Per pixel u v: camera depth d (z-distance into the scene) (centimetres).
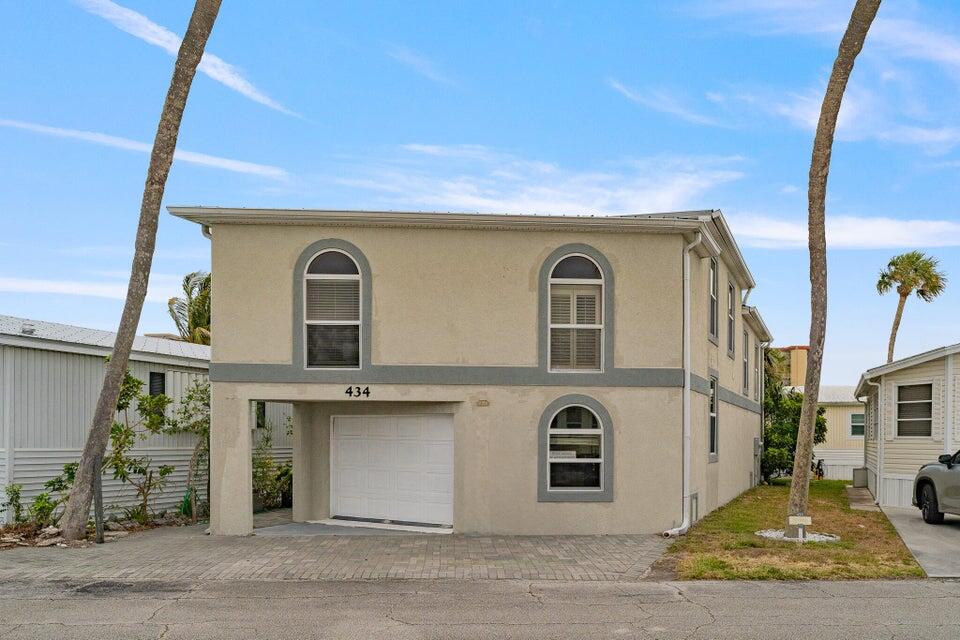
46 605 870
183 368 1764
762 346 2739
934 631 779
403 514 1441
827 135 1292
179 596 914
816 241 1309
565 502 1342
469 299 1358
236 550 1191
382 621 809
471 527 1340
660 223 1345
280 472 1809
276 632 769
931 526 1509
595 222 1343
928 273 3950
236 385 1343
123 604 875
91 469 1286
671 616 834
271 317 1348
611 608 866
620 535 1334
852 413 3712
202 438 1648
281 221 1339
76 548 1212
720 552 1174
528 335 1358
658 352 1368
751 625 799
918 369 1897
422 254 1360
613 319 1364
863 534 1385
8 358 1400
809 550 1196
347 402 1421
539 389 1354
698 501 1492
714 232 1572
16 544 1239
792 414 2845
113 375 1302
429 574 1032
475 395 1352
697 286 1514
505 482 1345
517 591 945
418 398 1346
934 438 1847
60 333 1557
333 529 1402
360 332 1349
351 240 1356
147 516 1561
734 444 2039
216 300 1348
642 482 1354
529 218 1335
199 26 1299
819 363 1313
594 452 1359
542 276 1362
